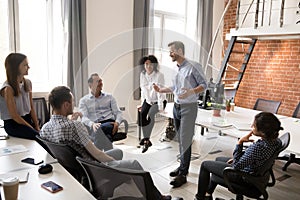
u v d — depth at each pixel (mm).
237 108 3605
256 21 4023
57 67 3840
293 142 2150
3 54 3494
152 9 4082
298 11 4598
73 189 1209
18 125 2074
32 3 3623
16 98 2156
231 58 5320
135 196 1164
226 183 1811
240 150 1931
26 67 2131
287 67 4691
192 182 2518
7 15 3441
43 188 1206
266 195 1777
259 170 1709
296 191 2494
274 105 3619
